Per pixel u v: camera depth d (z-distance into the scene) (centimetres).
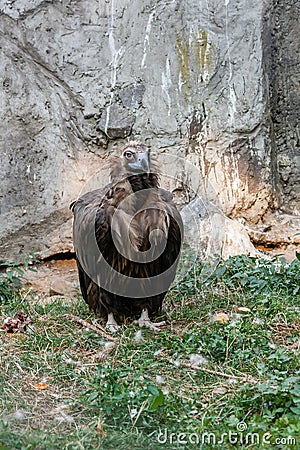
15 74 1155
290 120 1253
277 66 1243
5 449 472
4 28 1153
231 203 1188
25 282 1066
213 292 873
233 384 612
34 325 780
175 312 820
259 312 771
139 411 536
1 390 612
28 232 1160
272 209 1228
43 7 1153
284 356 625
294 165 1257
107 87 1167
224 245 1080
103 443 512
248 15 1177
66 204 1166
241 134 1191
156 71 1170
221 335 712
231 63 1180
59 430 536
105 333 754
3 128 1151
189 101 1175
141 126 1173
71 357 693
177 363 658
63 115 1169
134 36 1164
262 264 951
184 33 1170
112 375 586
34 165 1162
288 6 1231
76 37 1162
